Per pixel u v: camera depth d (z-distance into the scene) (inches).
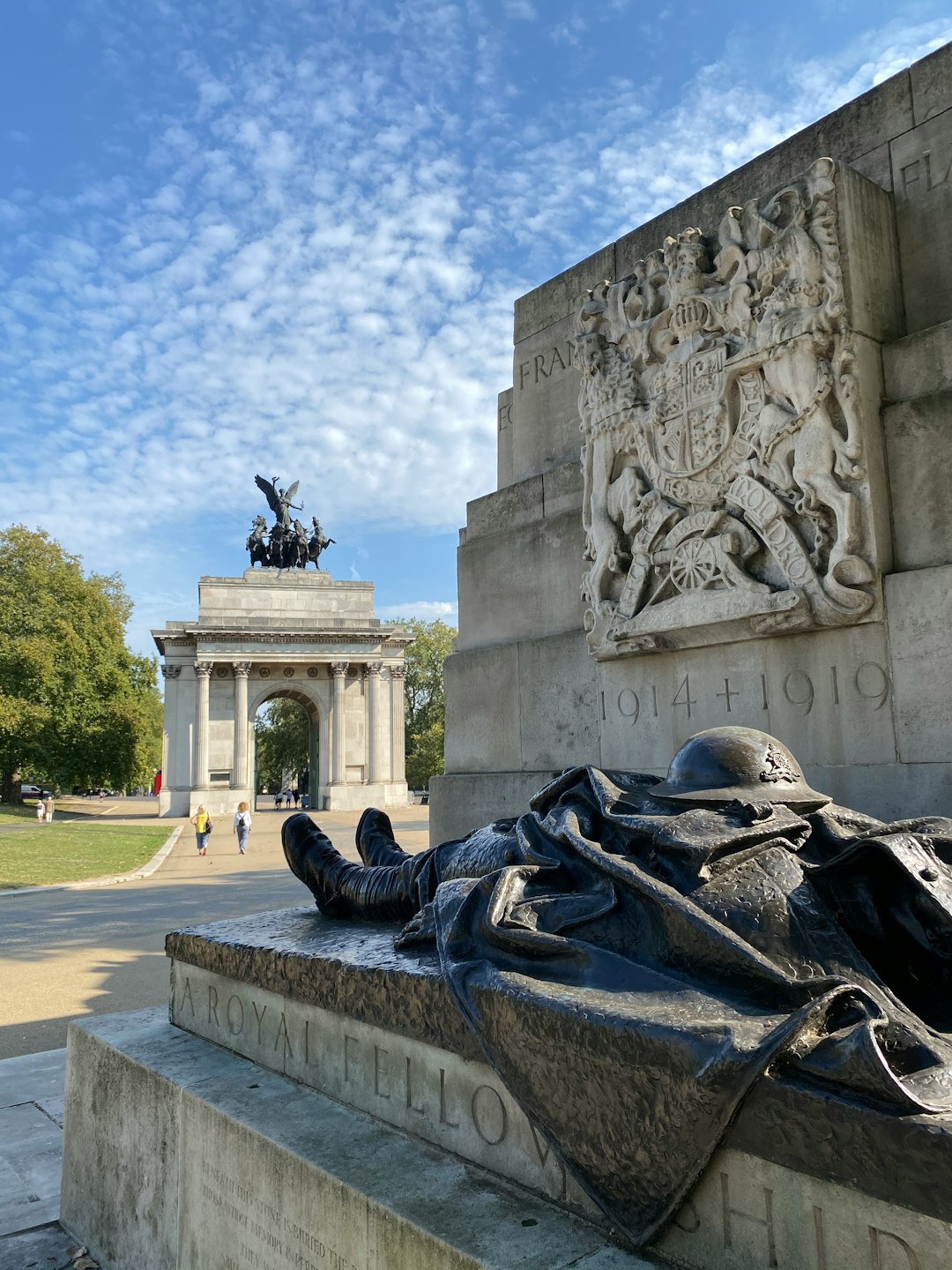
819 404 205.3
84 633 2539.4
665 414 240.5
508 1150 115.0
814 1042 84.4
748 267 221.1
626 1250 96.2
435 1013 125.2
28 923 623.2
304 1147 127.9
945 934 101.7
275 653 2689.5
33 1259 177.8
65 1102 198.1
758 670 221.6
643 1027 90.4
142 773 2753.4
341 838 1357.0
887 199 225.3
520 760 295.7
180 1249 151.8
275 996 165.2
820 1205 81.5
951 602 187.5
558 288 317.1
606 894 116.8
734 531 222.2
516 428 329.1
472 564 327.9
